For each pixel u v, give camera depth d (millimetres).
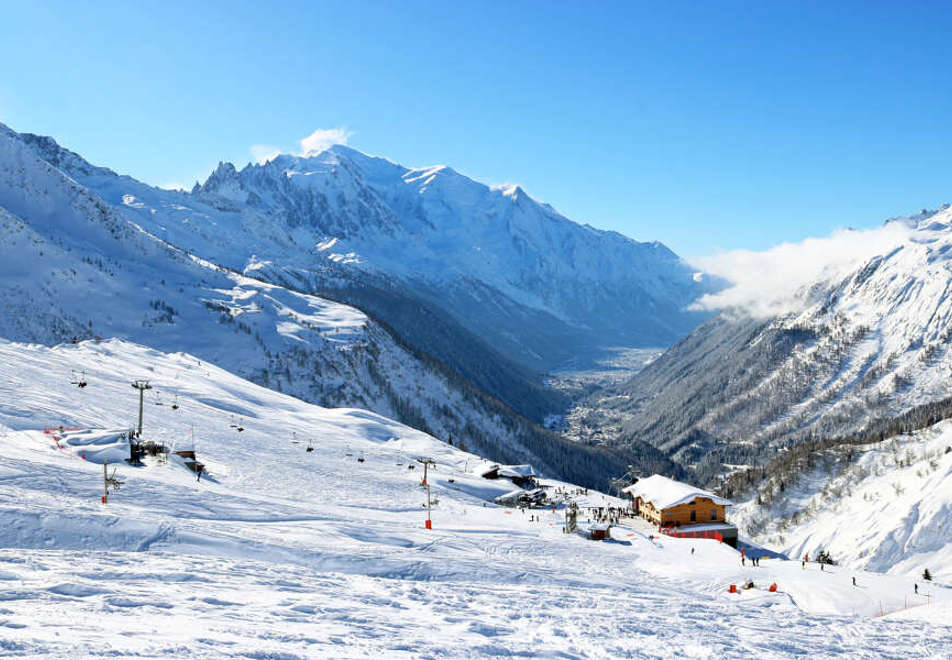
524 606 27391
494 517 77062
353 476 85562
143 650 12242
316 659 13406
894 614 44000
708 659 18562
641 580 49594
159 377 131000
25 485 43500
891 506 185625
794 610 40219
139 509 43000
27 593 17734
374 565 38656
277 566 31391
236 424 103500
